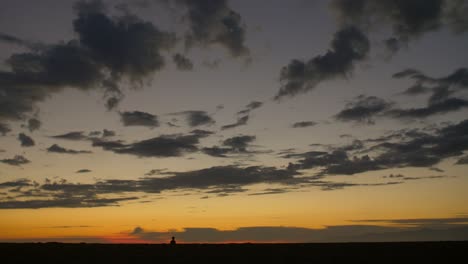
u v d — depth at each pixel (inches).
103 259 2682.1
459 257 2672.2
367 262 2554.1
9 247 3085.6
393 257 2706.7
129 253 2910.9
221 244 3442.4
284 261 2625.5
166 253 2913.4
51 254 2819.9
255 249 3120.1
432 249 2962.6
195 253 2930.6
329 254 2861.7
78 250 3004.4
